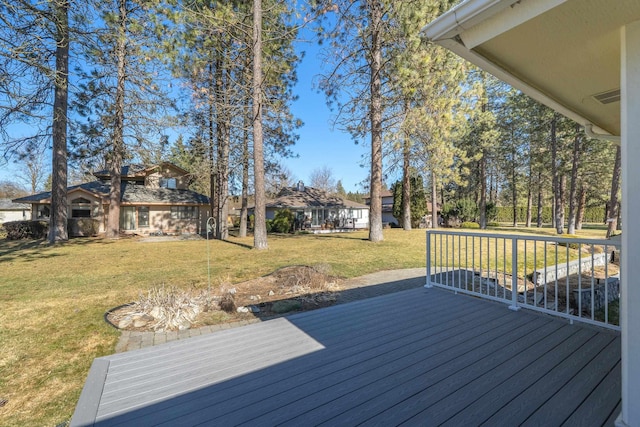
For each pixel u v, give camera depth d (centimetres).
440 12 779
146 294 504
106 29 960
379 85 1023
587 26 152
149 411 186
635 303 160
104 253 987
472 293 429
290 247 1071
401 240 1212
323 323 333
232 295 501
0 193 2938
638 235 158
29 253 990
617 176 1267
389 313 363
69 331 358
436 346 271
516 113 1881
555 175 1667
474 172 2477
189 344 286
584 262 873
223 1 989
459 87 892
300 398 197
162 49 968
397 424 171
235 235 1667
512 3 145
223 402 194
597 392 199
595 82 217
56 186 1213
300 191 2652
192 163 1678
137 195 1802
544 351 258
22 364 289
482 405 188
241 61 1201
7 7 701
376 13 939
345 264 764
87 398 200
